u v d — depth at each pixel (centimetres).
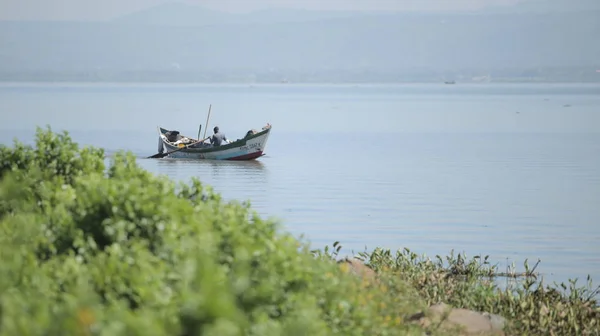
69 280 2964
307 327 2852
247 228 3681
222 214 3834
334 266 4278
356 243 8050
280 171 14212
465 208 10181
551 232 8681
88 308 2302
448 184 12500
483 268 6681
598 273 6912
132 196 3603
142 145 19612
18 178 4497
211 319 2358
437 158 16725
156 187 4038
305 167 14888
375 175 13650
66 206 3847
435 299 5262
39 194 4375
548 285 6269
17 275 2942
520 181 12925
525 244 8069
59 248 3519
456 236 8444
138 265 3056
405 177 13400
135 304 2927
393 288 4756
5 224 3662
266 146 19888
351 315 3638
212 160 16100
